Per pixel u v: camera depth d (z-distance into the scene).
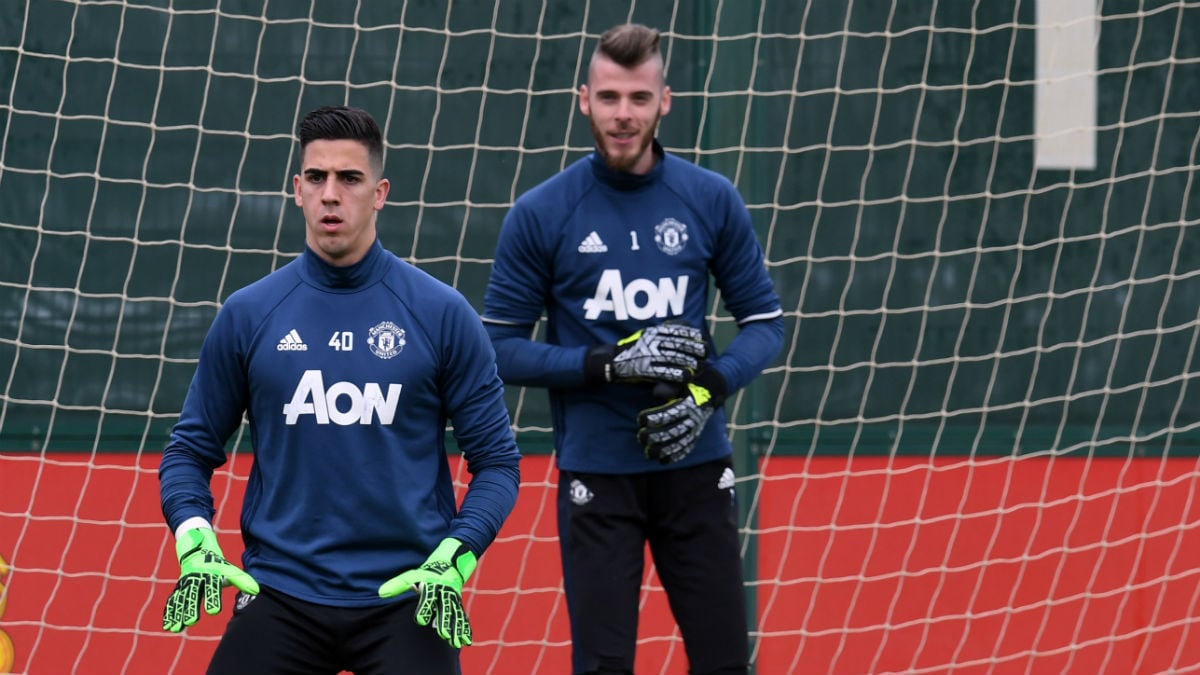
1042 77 19.23
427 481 10.66
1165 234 19.30
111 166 18.44
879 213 19.12
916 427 19.09
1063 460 19.17
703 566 13.08
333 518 10.48
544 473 18.67
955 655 18.95
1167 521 19.19
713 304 18.59
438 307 10.72
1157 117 19.27
